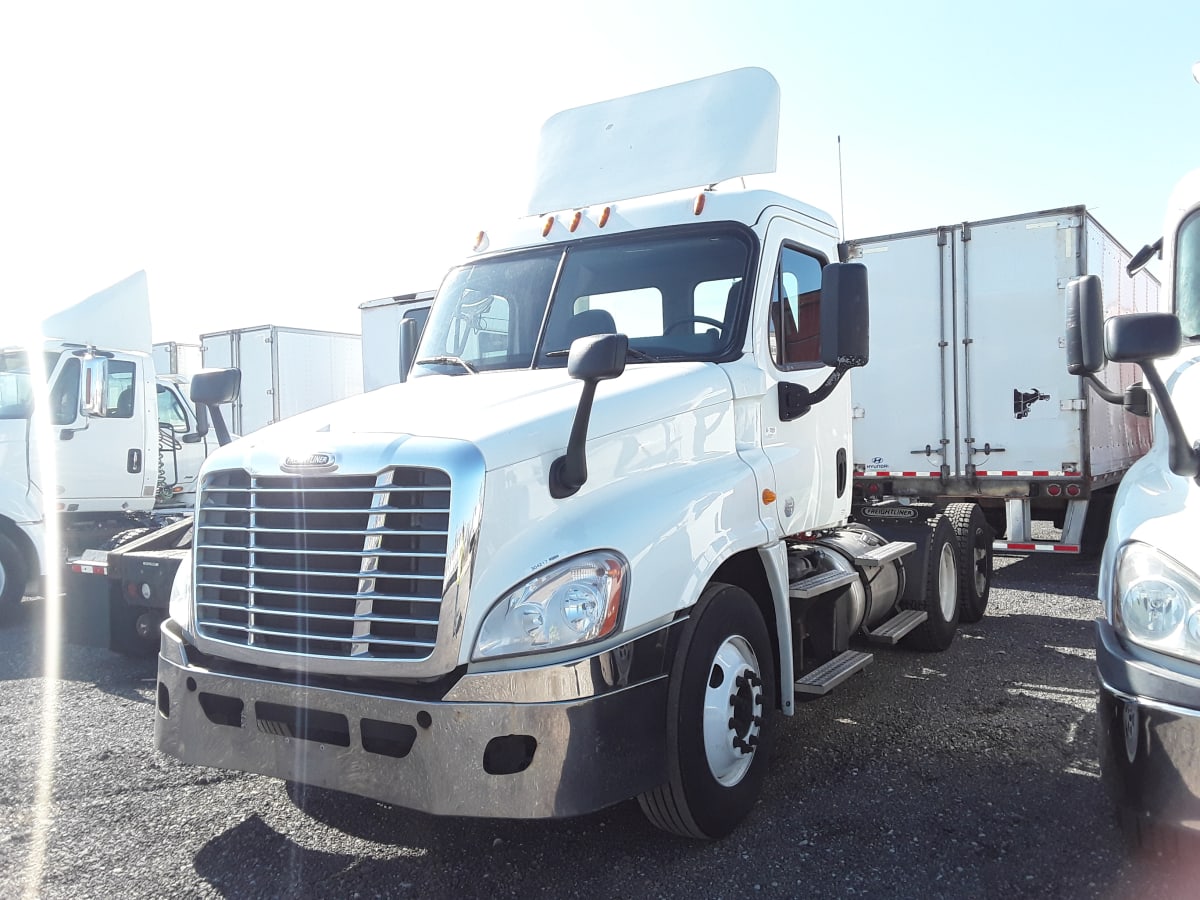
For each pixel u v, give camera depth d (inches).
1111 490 413.7
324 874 133.3
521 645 114.4
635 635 123.2
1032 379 370.0
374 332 601.9
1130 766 112.7
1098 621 126.0
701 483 142.2
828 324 152.8
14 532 323.9
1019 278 371.6
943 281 386.9
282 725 124.1
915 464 394.0
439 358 181.3
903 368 395.9
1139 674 112.2
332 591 122.2
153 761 180.4
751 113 184.2
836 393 195.8
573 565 118.7
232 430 673.6
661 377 146.7
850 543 218.1
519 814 111.9
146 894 128.6
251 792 164.1
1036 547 364.2
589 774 114.7
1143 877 125.5
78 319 356.5
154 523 366.3
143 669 253.9
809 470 180.1
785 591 158.9
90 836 147.1
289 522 126.5
